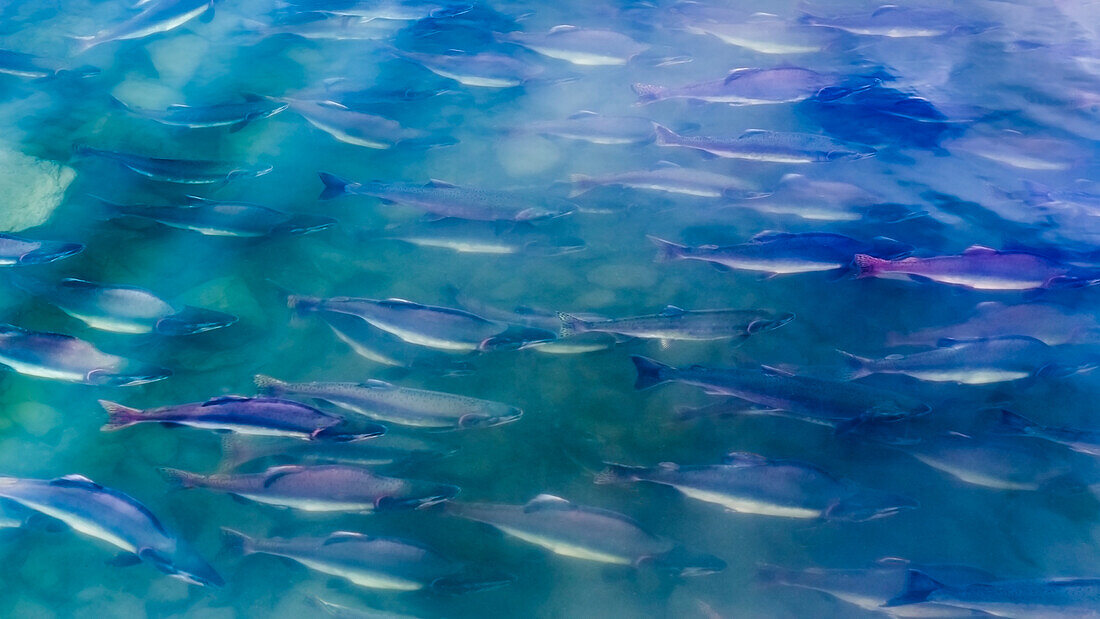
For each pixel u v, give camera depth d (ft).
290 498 13.11
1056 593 11.86
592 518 12.97
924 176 21.70
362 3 28.02
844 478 13.41
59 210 19.81
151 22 25.79
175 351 16.72
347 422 13.61
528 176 21.94
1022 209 20.47
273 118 24.02
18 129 22.25
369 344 16.48
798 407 14.62
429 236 18.90
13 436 15.01
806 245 17.79
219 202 19.30
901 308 18.22
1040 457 14.33
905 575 12.49
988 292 18.51
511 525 13.14
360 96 24.02
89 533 12.61
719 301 18.38
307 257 19.12
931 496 14.35
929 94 25.14
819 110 24.73
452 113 24.85
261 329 17.28
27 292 17.21
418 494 13.08
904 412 14.29
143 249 19.01
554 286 18.66
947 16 28.86
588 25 30.01
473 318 15.79
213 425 13.61
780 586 13.01
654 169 21.75
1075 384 16.05
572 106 25.45
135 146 22.25
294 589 13.14
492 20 29.89
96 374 14.88
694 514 14.14
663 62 27.30
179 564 12.09
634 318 16.05
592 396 16.14
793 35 28.02
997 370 15.38
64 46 27.04
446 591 12.72
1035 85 25.89
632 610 12.85
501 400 15.97
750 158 21.30
